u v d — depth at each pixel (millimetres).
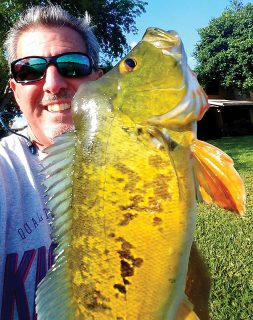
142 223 307
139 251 307
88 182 316
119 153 314
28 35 458
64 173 324
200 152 318
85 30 482
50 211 333
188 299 314
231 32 6180
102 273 312
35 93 440
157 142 314
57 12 467
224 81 6230
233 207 311
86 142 320
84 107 330
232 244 1138
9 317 393
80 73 453
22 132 473
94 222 313
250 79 5941
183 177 312
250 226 1296
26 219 416
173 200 308
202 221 1376
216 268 975
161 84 324
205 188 318
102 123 321
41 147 449
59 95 442
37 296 316
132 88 326
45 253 407
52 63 444
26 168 434
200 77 6434
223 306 815
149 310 307
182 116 321
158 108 320
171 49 334
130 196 309
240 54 5949
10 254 404
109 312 311
